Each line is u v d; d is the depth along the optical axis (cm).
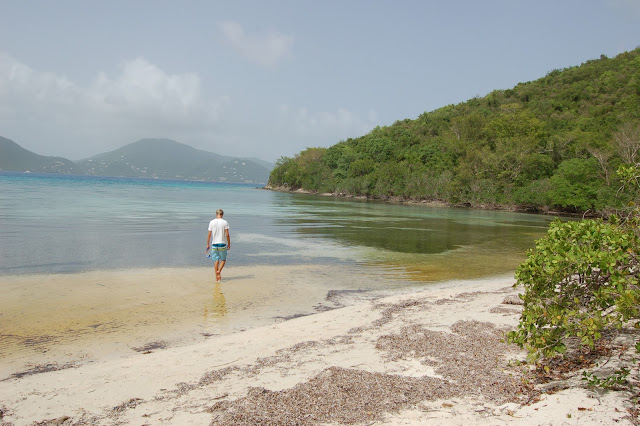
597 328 467
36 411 462
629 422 394
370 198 9769
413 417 434
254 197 8119
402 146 11131
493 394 486
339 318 853
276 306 982
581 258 484
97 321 827
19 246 1686
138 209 3859
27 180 11469
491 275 1445
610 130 6994
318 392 496
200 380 545
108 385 532
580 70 11900
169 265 1417
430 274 1439
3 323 796
